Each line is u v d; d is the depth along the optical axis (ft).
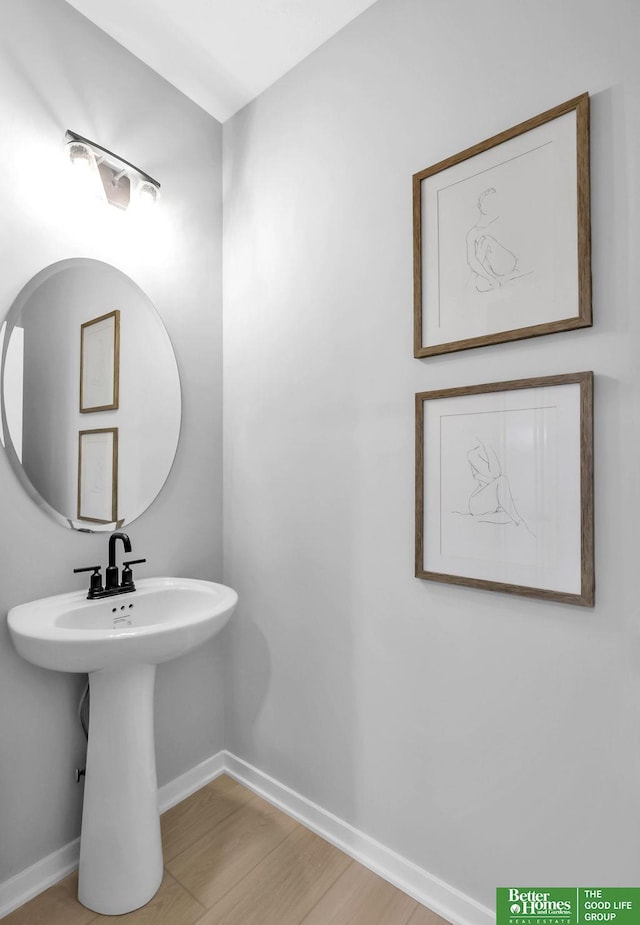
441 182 4.38
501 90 4.07
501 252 4.02
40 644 3.79
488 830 4.17
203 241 6.28
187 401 6.09
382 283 4.85
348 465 5.14
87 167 4.81
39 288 4.67
